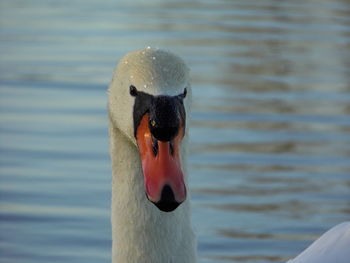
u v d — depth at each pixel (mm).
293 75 20188
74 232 13258
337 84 19594
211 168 15125
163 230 7969
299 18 25203
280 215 13656
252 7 26547
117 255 8086
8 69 20344
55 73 20047
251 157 15555
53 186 14500
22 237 13102
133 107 7566
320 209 13844
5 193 14273
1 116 17438
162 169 7227
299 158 15562
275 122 17234
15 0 27125
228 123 17141
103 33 23141
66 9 25812
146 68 7512
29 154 15648
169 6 26516
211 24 24219
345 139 16422
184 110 7406
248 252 12719
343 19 25094
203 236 13125
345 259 8578
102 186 14516
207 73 20109
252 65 20719
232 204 13953
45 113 17656
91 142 16219
